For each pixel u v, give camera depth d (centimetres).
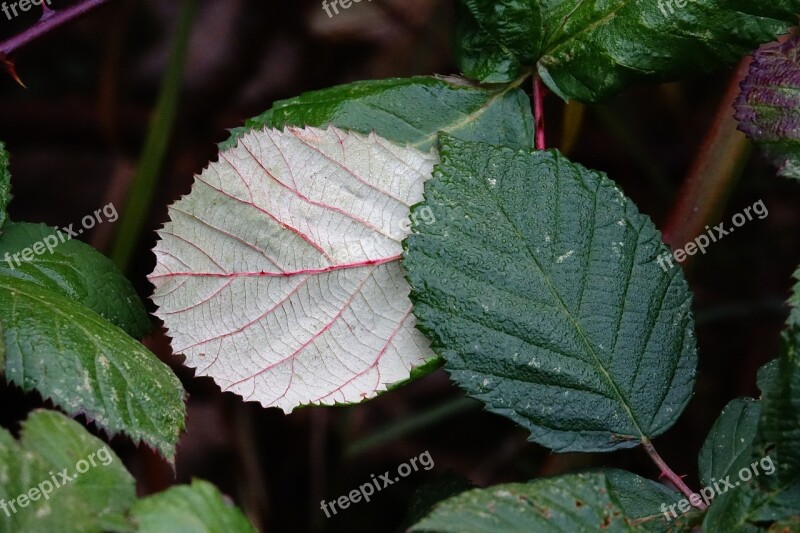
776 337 63
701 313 62
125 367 42
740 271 66
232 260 44
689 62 44
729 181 49
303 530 66
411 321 44
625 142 62
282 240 44
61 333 42
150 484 56
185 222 44
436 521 39
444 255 42
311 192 44
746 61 48
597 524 40
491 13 45
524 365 42
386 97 45
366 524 65
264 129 44
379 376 43
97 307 44
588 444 42
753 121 44
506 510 40
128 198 56
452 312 42
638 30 44
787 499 40
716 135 49
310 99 45
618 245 43
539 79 45
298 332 44
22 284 43
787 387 40
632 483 42
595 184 43
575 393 42
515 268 43
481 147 43
